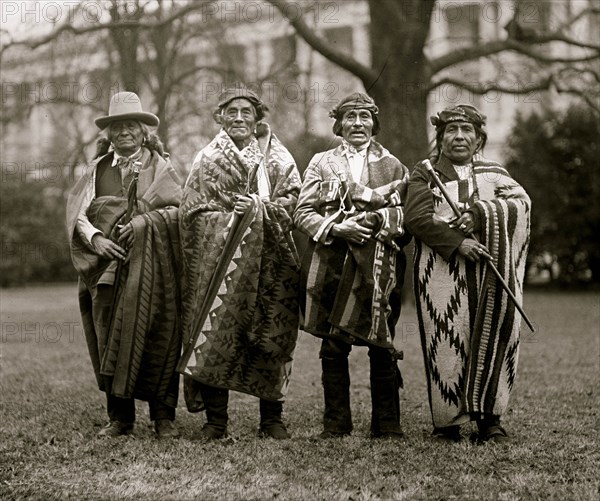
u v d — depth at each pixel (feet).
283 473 17.65
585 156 69.10
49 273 98.43
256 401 26.43
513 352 19.72
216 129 57.93
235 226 20.33
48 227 96.02
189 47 66.80
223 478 17.33
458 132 20.12
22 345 41.75
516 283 19.60
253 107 21.29
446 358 19.65
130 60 56.39
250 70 66.39
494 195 20.18
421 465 18.01
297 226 20.24
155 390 21.13
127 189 21.90
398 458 18.56
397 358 20.40
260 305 20.49
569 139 69.51
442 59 56.49
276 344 20.54
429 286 19.80
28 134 80.74
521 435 20.59
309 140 58.54
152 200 21.76
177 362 21.20
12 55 58.54
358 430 21.44
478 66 70.18
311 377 30.91
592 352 35.47
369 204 20.04
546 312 52.03
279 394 20.84
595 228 69.77
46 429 22.45
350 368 33.17
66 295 78.43
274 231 20.43
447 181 20.16
